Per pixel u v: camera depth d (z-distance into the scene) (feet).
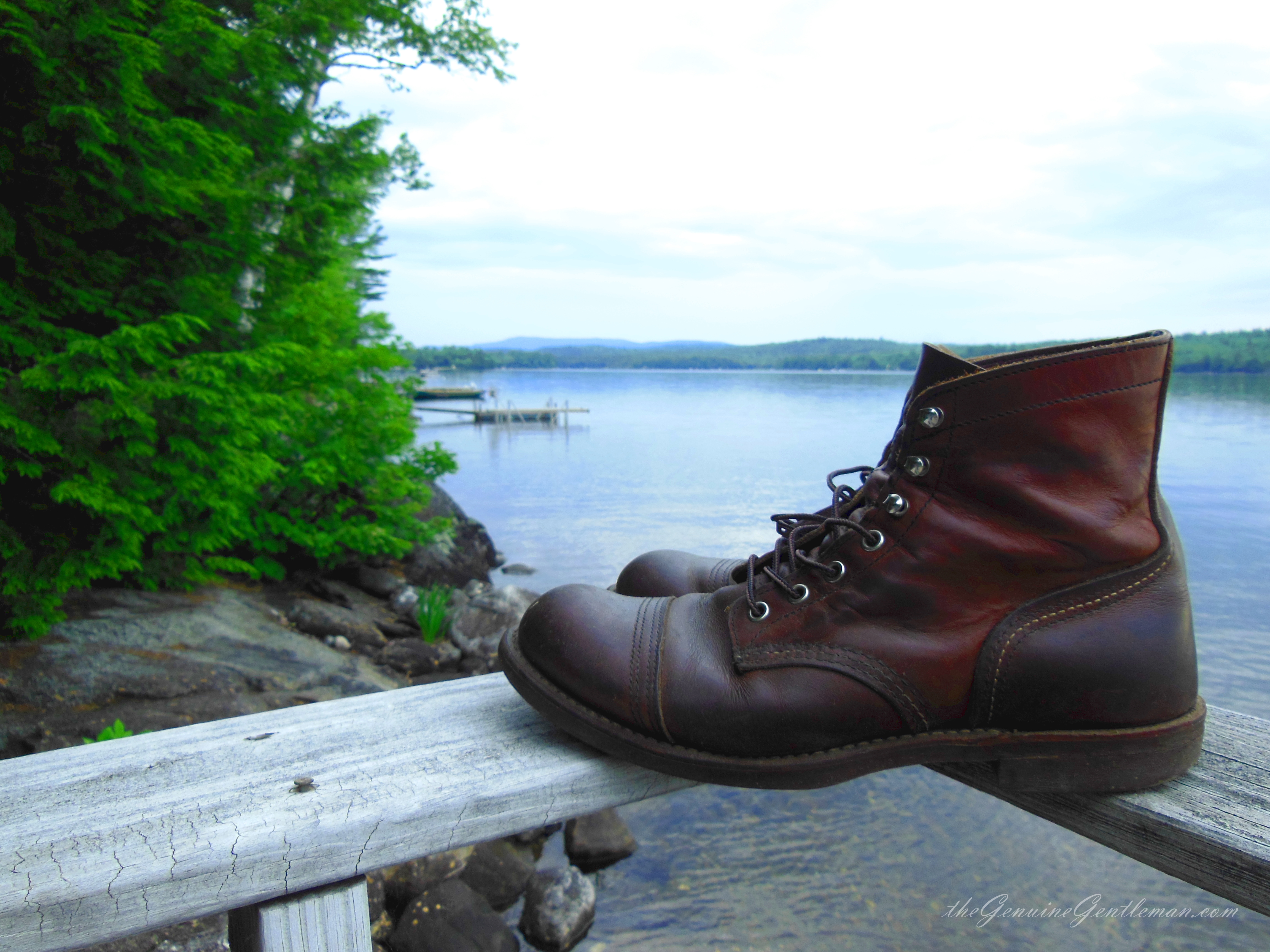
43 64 11.50
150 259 15.37
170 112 15.92
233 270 17.24
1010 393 2.29
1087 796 2.30
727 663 2.43
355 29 22.30
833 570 2.43
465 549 32.96
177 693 13.02
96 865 1.75
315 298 20.97
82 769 2.23
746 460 105.50
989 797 14.38
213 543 16.93
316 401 22.38
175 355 15.74
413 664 19.17
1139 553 2.27
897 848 12.66
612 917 10.79
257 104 19.15
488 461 103.71
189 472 15.12
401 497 25.79
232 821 1.92
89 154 12.88
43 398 12.64
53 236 13.23
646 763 2.35
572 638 2.43
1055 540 2.27
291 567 23.68
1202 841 2.02
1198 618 30.22
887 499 2.43
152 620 15.11
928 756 2.41
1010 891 11.58
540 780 2.22
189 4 15.48
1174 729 2.20
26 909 1.68
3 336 12.44
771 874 11.87
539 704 2.47
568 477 86.48
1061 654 2.24
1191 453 90.79
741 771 2.37
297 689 14.42
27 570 13.05
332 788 2.12
